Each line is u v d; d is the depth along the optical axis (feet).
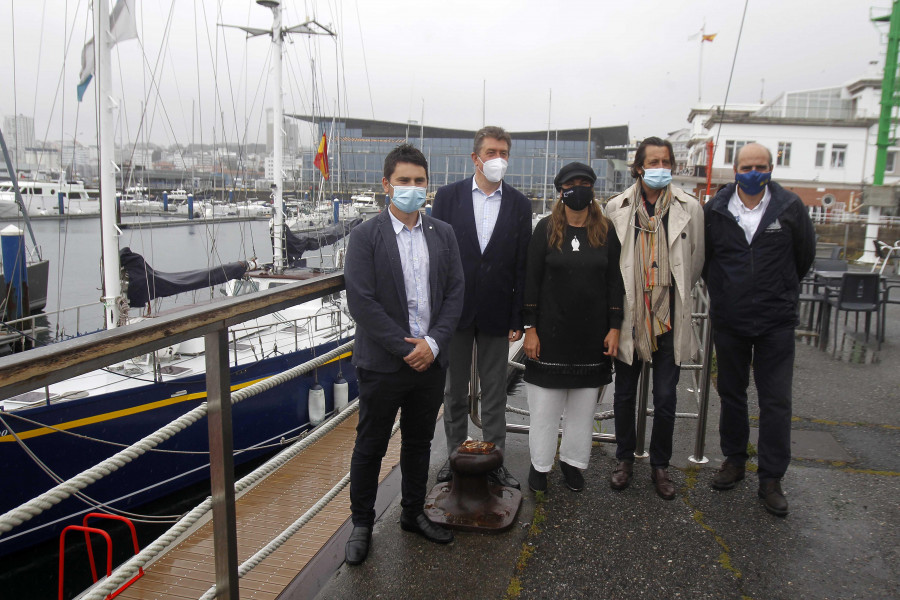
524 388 22.39
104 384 21.79
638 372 10.82
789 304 9.85
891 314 28.99
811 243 9.93
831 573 8.15
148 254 87.04
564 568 8.30
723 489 10.55
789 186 97.30
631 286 10.14
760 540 8.96
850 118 96.99
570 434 10.41
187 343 25.11
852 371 18.31
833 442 12.76
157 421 22.30
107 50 24.57
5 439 18.93
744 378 10.54
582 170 9.61
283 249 39.24
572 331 9.88
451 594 7.75
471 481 9.59
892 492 10.48
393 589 7.86
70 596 19.01
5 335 26.89
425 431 8.89
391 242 8.20
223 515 5.97
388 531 9.32
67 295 68.13
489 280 10.34
